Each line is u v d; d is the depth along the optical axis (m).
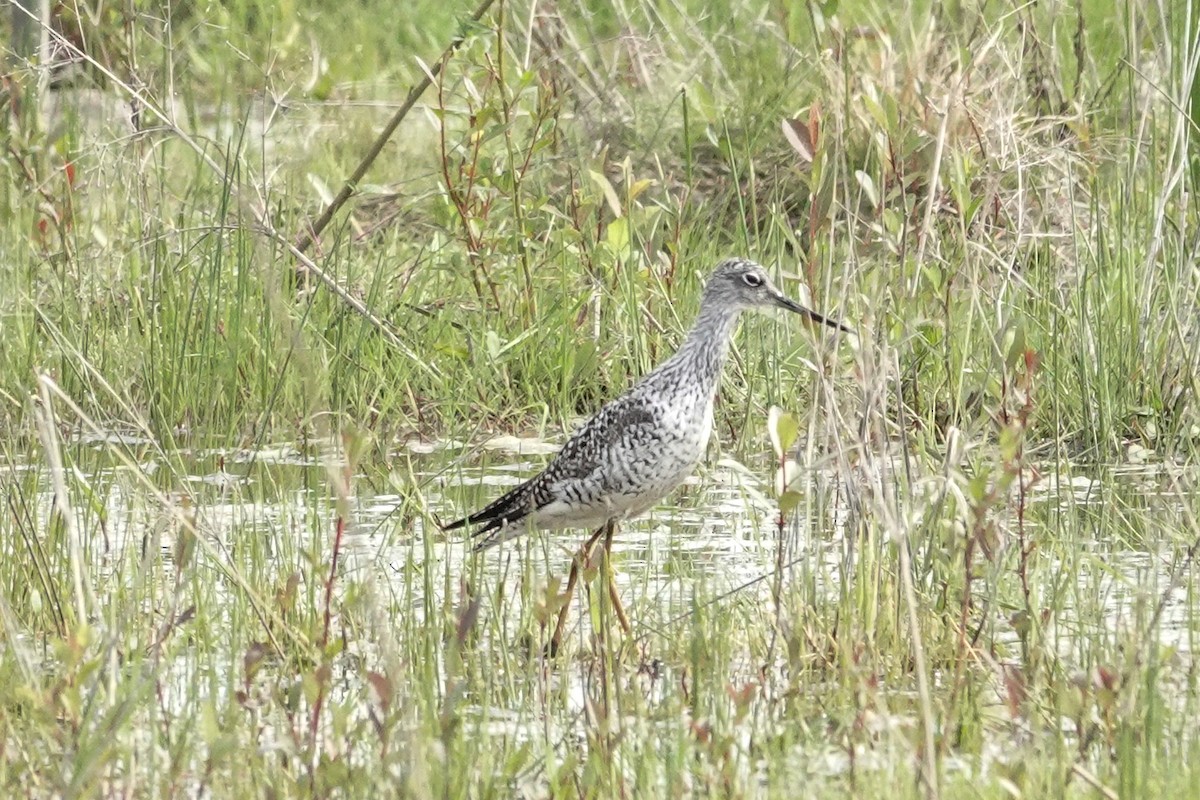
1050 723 8.66
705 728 8.00
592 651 9.25
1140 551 11.34
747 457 13.61
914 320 11.23
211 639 9.69
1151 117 15.03
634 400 10.99
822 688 9.28
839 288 11.93
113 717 7.84
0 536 11.41
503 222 16.20
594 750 7.87
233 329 14.74
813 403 10.51
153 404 14.28
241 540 10.97
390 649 7.53
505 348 14.28
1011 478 9.09
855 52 15.48
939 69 15.49
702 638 9.11
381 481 13.22
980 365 13.48
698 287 15.51
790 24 18.41
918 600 9.88
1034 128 14.86
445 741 7.62
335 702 9.12
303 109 19.88
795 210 17.33
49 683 9.17
